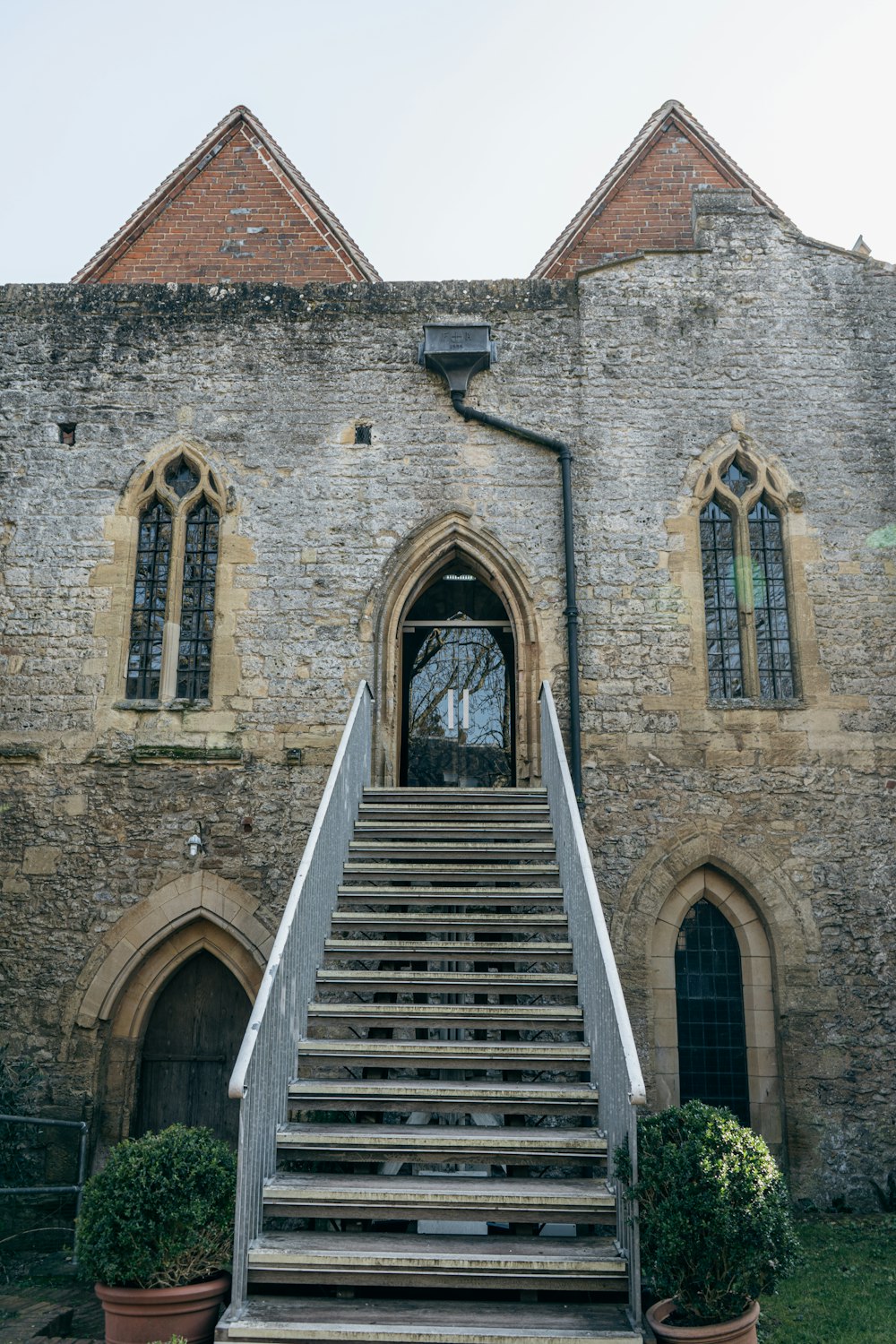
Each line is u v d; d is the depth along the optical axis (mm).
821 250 11969
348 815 8828
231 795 10664
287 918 6488
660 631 10977
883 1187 9641
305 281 13438
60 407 11688
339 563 11227
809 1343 6227
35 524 11375
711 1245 5336
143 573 11445
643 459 11414
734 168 14031
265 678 10945
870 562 11148
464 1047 6691
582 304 11836
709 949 10523
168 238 13719
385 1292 5602
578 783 10531
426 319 11875
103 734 10828
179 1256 5766
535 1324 5129
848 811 10531
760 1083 10055
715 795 10570
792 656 11062
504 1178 6121
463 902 8039
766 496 11430
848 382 11602
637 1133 5828
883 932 10227
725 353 11695
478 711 14969
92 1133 9898
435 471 11445
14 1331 6527
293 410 11633
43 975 10266
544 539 11242
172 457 11531
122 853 10555
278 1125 6188
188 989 10625
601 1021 6254
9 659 11039
